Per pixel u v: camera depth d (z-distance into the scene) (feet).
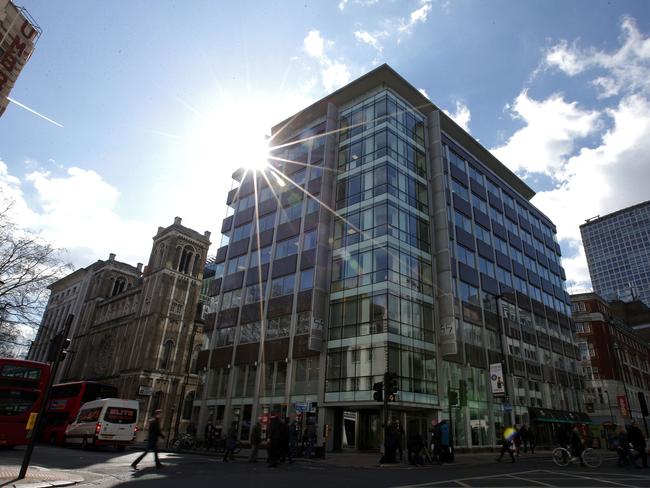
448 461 60.39
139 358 159.53
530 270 146.72
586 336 191.11
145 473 39.19
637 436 52.16
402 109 113.80
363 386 81.61
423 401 83.41
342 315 92.48
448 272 98.89
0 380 62.28
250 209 133.28
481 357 104.47
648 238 493.36
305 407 88.58
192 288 181.47
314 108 127.75
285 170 126.52
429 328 93.30
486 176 141.59
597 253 531.50
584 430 136.36
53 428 85.97
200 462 53.42
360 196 102.89
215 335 119.85
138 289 187.21
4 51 88.28
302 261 105.09
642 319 259.19
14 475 31.32
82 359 199.41
